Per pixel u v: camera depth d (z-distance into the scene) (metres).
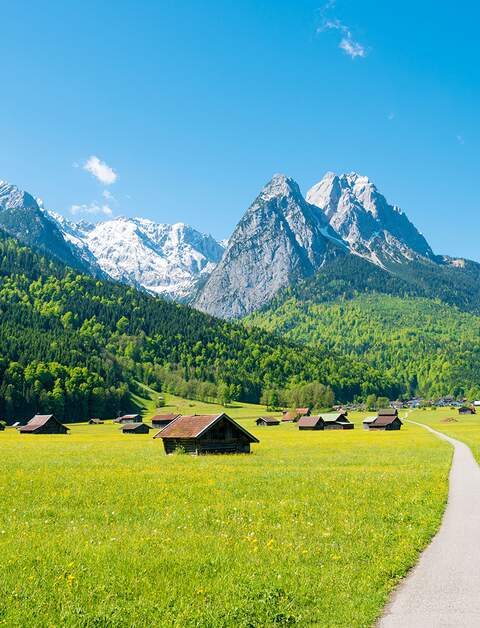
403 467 49.59
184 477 40.91
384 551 18.44
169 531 21.69
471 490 34.28
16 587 14.55
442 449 74.81
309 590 14.37
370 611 12.91
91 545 19.19
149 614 12.84
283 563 16.94
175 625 12.23
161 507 27.59
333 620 12.52
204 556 17.64
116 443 101.50
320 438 115.94
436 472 44.34
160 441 109.50
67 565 16.41
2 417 194.50
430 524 23.05
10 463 54.06
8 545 19.22
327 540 20.23
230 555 17.91
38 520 24.41
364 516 24.91
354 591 14.37
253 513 25.72
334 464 53.66
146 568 16.34
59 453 71.38
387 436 119.75
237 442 72.62
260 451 76.06
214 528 22.44
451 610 13.15
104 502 29.25
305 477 40.75
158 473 43.91
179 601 13.67
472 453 67.31
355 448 80.75
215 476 41.56
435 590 14.64
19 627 12.09
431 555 18.28
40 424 153.88
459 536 21.09
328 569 16.25
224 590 14.39
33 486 35.72
